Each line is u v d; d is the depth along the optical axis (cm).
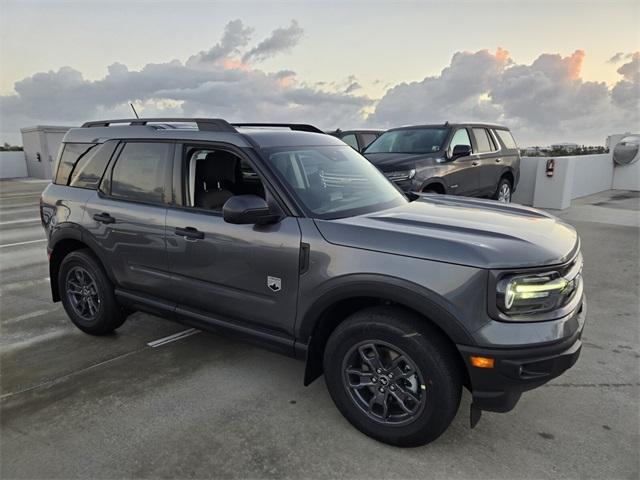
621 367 364
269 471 255
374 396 279
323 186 331
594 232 860
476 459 263
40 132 2609
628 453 267
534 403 317
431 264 249
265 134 346
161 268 362
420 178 739
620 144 1526
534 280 243
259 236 303
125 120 413
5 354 399
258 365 376
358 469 257
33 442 282
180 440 281
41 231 968
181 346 412
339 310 297
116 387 343
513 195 1201
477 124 911
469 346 242
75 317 439
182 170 352
